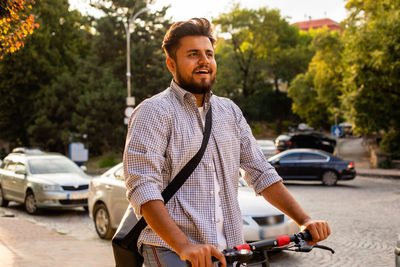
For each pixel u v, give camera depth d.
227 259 1.51
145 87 34.03
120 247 1.91
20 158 13.95
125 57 34.34
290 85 58.31
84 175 13.34
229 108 1.99
